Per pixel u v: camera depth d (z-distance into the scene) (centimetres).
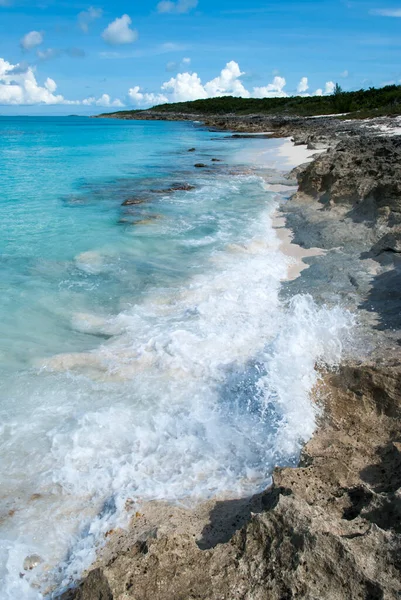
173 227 1319
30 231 1288
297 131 5319
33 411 548
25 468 463
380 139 2170
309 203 1534
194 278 937
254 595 289
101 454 480
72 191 1911
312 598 273
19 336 723
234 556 319
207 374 616
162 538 340
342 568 284
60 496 431
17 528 396
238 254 1088
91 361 651
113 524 393
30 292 884
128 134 6612
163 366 634
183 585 304
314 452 448
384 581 274
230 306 807
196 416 537
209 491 429
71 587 342
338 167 1486
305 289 877
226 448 486
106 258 1070
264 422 517
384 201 1199
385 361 564
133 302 838
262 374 587
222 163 2880
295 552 300
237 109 11594
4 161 3052
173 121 12169
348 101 7288
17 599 338
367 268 952
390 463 417
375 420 495
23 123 12862
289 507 330
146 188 1980
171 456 477
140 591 302
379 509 335
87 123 12444
